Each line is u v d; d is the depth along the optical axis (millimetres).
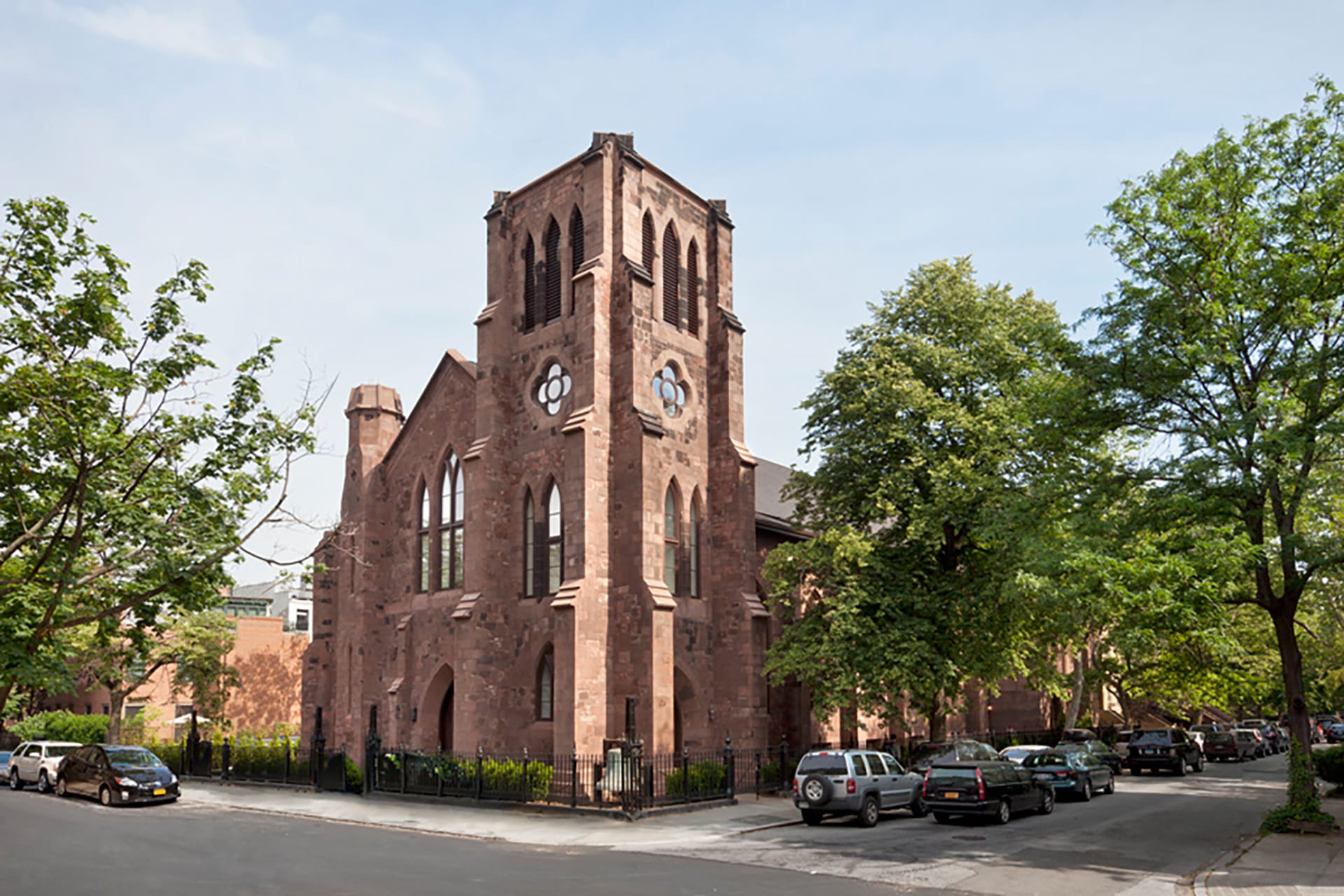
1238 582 22438
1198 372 22891
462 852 20734
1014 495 27953
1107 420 24500
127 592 18641
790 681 39344
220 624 49750
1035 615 31281
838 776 24938
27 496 17625
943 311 34562
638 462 33156
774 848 21062
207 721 55000
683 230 38281
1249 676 43406
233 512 19000
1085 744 37875
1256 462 21984
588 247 35406
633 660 32031
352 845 21781
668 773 30016
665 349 36188
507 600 35031
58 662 17016
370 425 42094
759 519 39719
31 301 16531
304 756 38594
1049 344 25422
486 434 36062
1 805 31234
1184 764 42156
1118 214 24484
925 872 17922
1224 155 23750
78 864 18641
